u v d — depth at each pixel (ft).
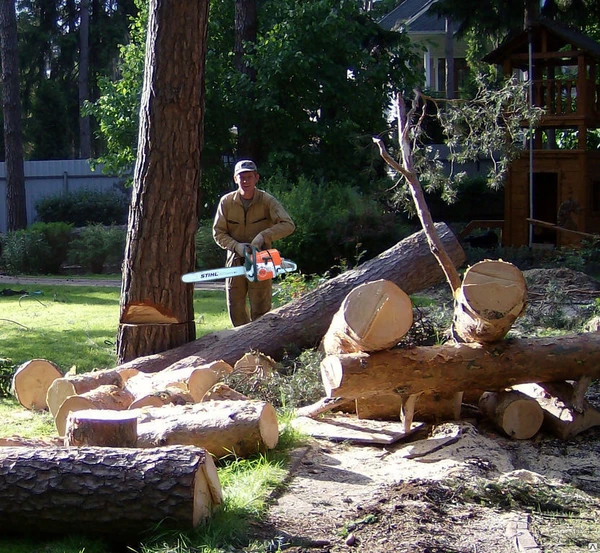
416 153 28.63
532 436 19.26
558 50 70.69
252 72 74.18
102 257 77.56
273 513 14.39
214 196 76.02
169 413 17.85
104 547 13.14
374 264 27.63
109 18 148.15
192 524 12.96
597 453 18.33
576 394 19.16
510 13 81.92
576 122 67.15
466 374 18.57
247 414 17.17
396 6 146.00
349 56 73.87
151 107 25.32
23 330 38.17
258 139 74.23
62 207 101.19
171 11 25.00
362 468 17.04
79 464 13.17
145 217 25.52
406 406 18.86
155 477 12.94
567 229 64.59
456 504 14.88
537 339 19.06
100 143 150.20
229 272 24.67
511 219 69.62
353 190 64.28
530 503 15.07
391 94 78.59
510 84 28.50
